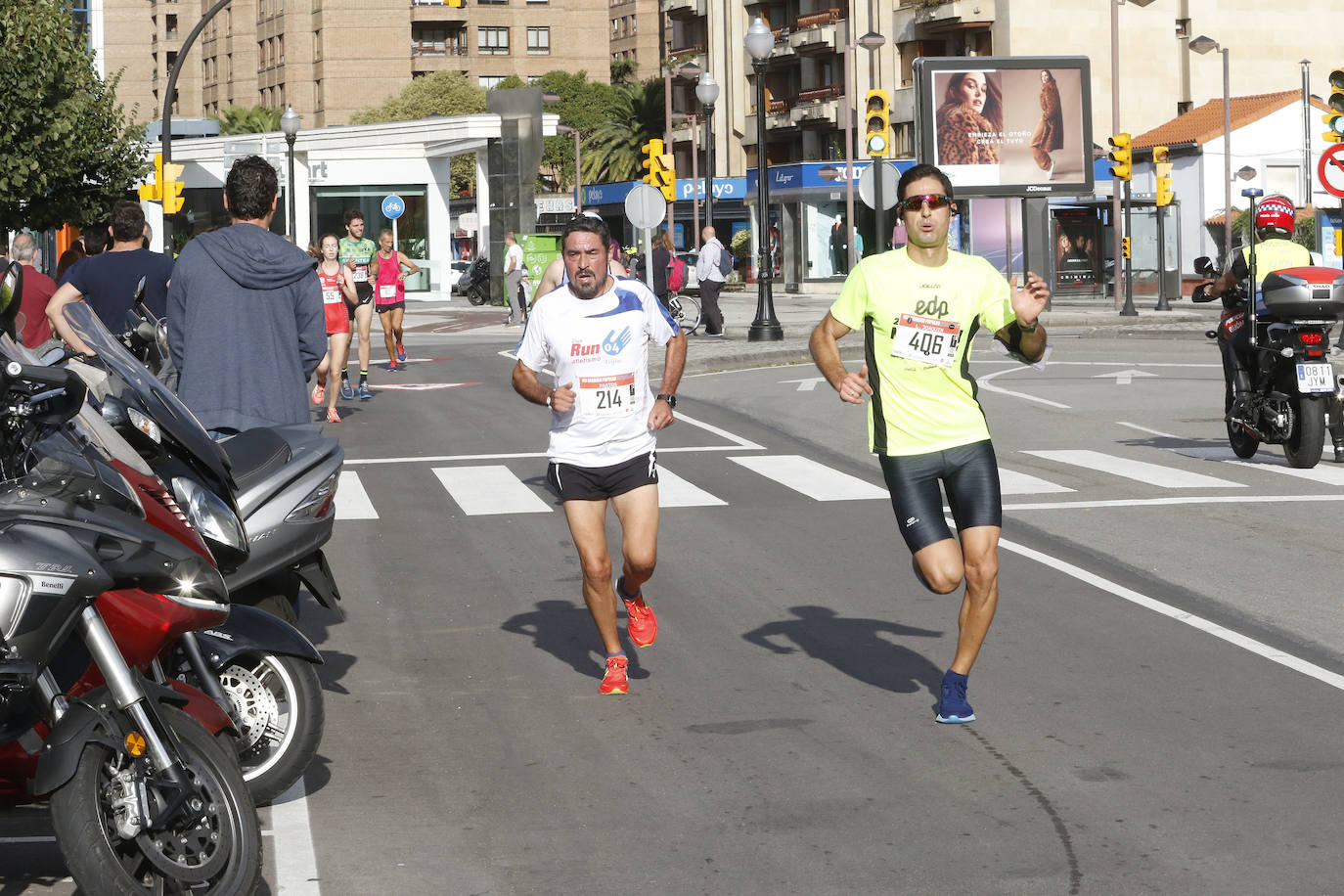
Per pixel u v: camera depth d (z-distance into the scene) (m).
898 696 7.13
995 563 6.66
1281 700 6.97
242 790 4.51
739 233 73.50
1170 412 18.78
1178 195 58.34
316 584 6.68
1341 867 5.02
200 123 67.06
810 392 21.59
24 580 4.22
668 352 7.30
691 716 6.88
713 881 4.98
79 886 4.25
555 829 5.49
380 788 5.95
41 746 4.48
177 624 4.52
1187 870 5.01
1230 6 65.31
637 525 7.25
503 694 7.29
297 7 115.69
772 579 9.71
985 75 47.88
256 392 7.36
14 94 39.12
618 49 125.81
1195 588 9.30
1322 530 11.05
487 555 10.62
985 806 5.65
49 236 51.12
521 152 50.53
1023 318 6.62
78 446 4.59
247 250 7.40
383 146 58.72
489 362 28.44
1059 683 7.31
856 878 4.98
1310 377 13.70
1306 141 42.16
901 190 6.69
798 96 74.69
